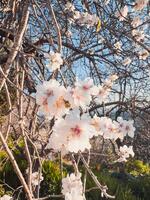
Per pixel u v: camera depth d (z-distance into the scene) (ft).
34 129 9.44
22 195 14.16
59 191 22.35
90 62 14.46
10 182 21.43
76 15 12.78
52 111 4.88
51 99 4.83
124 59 13.39
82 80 5.01
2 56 14.34
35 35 15.61
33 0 9.59
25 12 8.02
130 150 9.43
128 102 12.34
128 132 6.54
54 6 14.06
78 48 14.05
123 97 12.67
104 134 6.46
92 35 13.84
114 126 6.48
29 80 12.82
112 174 33.24
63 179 6.01
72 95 4.93
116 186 25.36
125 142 13.64
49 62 7.03
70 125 4.70
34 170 10.54
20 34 7.68
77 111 4.74
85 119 4.71
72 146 4.72
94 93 5.00
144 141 18.03
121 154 9.41
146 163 42.39
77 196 5.51
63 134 4.71
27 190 5.36
